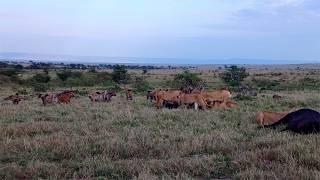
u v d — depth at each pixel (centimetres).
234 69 6156
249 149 1129
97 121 1691
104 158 1040
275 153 1005
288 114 1488
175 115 1841
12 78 6222
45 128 1488
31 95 3781
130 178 898
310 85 5575
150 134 1358
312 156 959
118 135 1338
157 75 9000
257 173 859
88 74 6775
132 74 9419
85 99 3059
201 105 2166
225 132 1384
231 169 943
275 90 4619
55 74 7969
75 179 875
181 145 1165
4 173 911
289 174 841
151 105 2430
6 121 1758
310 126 1355
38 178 882
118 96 3362
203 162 967
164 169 932
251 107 2264
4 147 1153
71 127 1523
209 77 7694
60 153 1102
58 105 2453
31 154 1092
